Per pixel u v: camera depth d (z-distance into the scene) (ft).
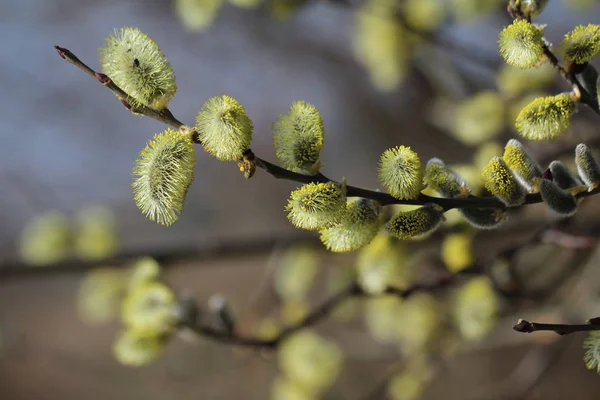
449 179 2.48
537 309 3.59
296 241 3.93
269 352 2.99
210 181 10.78
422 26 4.14
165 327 2.90
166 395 6.94
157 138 2.39
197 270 9.37
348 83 9.34
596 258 3.63
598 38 2.45
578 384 6.00
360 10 4.20
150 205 2.39
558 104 2.45
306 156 2.43
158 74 2.42
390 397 4.18
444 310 3.76
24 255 4.06
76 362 7.04
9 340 5.37
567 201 2.45
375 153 9.22
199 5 3.71
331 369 3.82
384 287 3.00
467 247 3.04
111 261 3.90
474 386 6.48
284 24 8.89
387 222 2.48
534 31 2.46
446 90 4.46
